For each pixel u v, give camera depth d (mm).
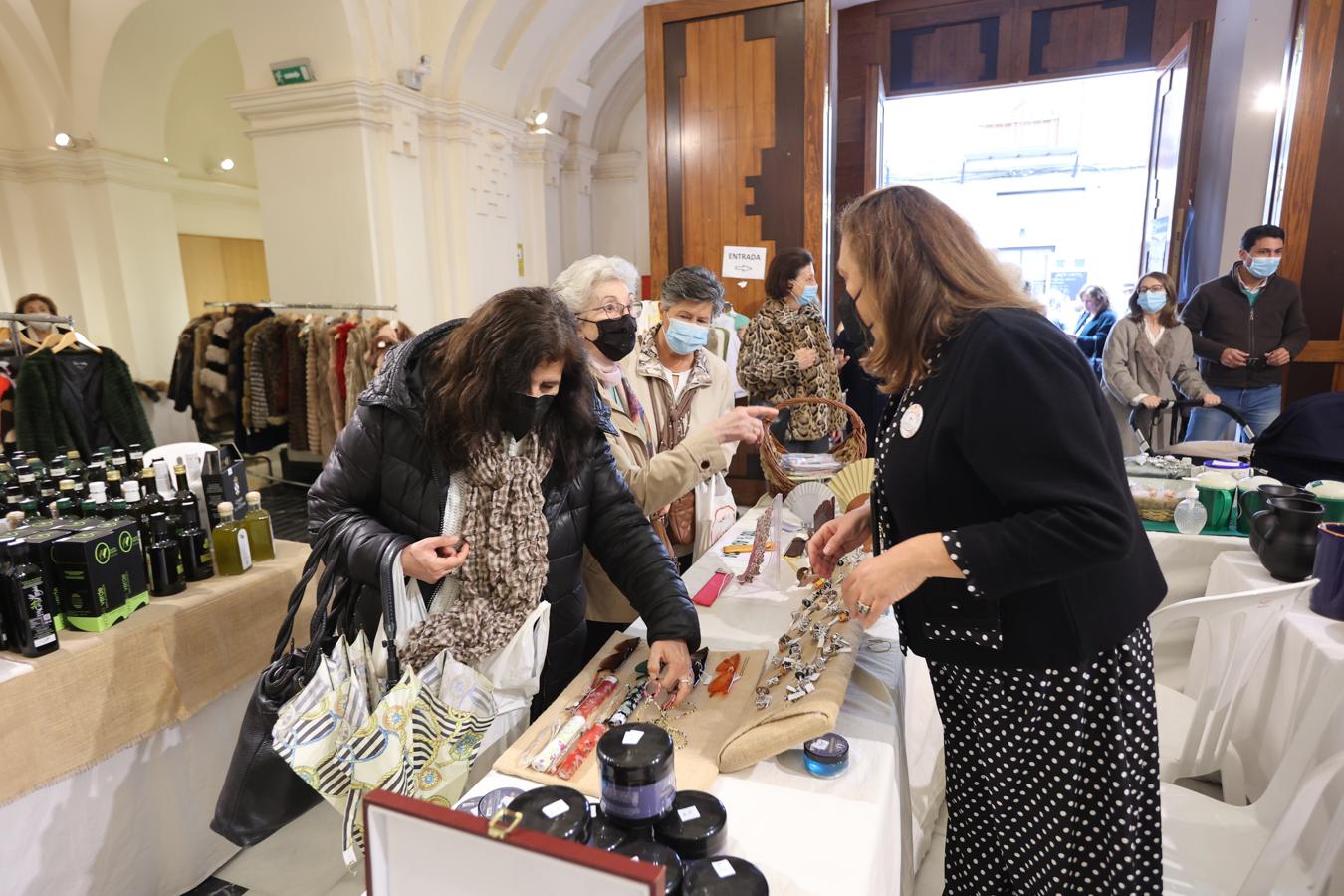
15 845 1331
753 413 1507
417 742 1044
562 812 724
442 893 556
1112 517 791
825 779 948
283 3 4266
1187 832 1273
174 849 1618
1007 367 849
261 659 1785
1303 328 3598
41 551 1424
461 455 1149
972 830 1231
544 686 1317
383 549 1112
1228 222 4344
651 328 1857
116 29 4938
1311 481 2070
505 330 1097
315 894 1662
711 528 1889
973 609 975
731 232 3498
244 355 4738
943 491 947
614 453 1543
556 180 6328
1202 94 4633
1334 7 3578
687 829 781
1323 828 1329
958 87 6012
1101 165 8836
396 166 4691
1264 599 1455
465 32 4781
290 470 5344
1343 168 3680
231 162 7262
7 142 5297
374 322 4395
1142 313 3604
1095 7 5574
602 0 5582
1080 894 1080
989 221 9398
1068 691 1002
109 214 5391
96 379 3150
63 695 1377
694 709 1070
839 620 1185
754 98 3363
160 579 1640
